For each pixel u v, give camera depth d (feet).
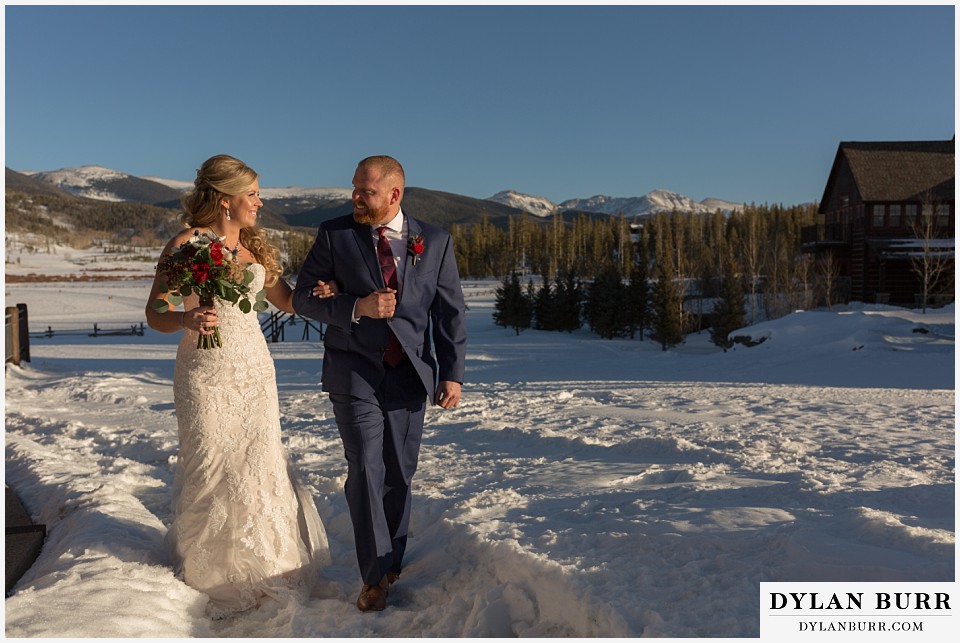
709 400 36.22
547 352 118.11
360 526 12.62
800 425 27.35
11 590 12.32
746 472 18.20
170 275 12.57
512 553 12.09
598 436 24.77
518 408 32.89
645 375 56.13
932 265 139.64
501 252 509.76
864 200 150.71
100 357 98.53
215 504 12.87
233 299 12.73
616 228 497.05
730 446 22.50
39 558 13.99
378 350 12.89
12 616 10.38
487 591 11.82
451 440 25.14
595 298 186.39
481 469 20.24
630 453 21.88
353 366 12.94
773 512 13.44
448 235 13.58
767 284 167.84
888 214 151.43
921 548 10.99
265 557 12.87
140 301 318.86
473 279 495.41
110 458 22.27
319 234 13.15
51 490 17.76
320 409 33.17
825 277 155.43
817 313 80.79
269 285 14.15
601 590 10.69
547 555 11.99
